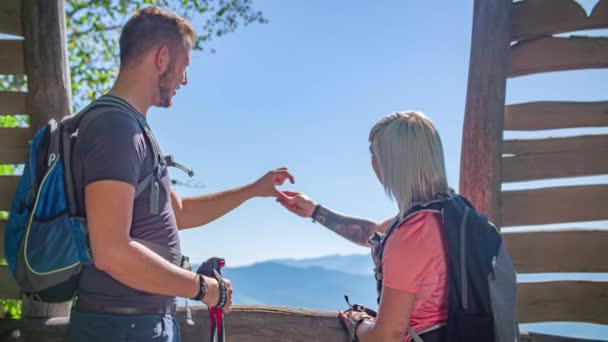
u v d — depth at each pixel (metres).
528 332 2.97
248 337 2.81
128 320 1.85
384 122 2.04
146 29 1.96
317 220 2.95
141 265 1.71
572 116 3.31
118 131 1.77
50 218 1.86
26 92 3.23
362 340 1.97
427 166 1.94
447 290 1.84
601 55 3.29
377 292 2.06
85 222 1.87
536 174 3.30
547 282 3.21
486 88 3.26
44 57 3.17
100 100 1.90
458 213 1.88
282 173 2.97
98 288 1.87
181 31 2.02
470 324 1.79
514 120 3.33
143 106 1.97
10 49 3.23
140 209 1.87
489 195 3.21
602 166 3.26
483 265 1.82
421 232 1.84
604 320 3.15
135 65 1.95
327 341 2.78
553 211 3.27
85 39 8.55
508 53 3.32
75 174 1.86
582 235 3.22
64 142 1.89
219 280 1.97
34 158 1.98
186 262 2.03
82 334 1.88
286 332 2.80
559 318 3.19
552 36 3.32
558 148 3.29
